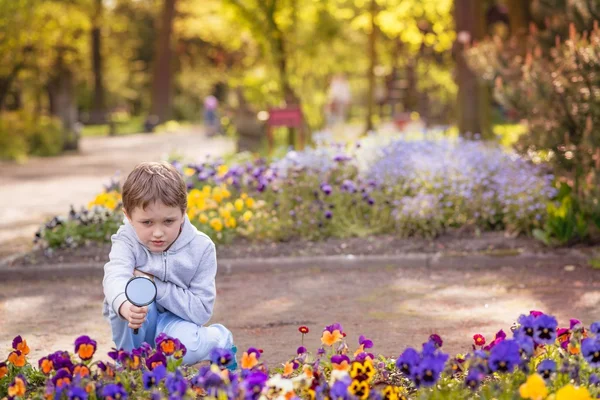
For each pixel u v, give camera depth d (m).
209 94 64.25
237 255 9.65
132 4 62.53
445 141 12.35
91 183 19.33
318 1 20.59
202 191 11.11
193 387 4.21
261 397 3.94
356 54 23.00
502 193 10.34
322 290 8.37
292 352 6.18
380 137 12.77
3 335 6.93
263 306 7.76
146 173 4.26
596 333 4.40
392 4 25.55
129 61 66.69
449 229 10.49
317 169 11.58
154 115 52.53
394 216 10.58
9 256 10.13
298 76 21.14
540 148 10.43
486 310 7.36
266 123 20.47
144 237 4.34
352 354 5.96
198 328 4.58
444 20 26.36
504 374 4.39
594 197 9.73
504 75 11.24
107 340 6.75
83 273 9.34
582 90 9.90
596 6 10.59
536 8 12.18
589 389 4.14
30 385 4.74
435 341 4.40
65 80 31.73
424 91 35.56
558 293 7.96
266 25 20.38
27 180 20.38
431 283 8.56
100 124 50.97
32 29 30.97
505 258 9.34
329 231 10.44
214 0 43.38
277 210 10.92
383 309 7.50
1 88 32.28
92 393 4.00
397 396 4.04
